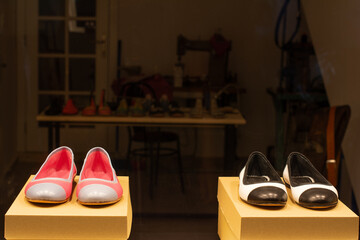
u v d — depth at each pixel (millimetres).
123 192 1090
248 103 1725
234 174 1749
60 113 1724
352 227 965
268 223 951
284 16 1660
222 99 1717
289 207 1005
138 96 1723
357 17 1604
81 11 1683
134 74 1700
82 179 1045
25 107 1730
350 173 1671
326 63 1680
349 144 1670
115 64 1702
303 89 1703
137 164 1757
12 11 1686
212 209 1794
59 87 1729
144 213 1742
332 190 1008
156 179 1768
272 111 1720
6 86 1729
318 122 1697
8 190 1550
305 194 993
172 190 1775
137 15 1668
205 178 1770
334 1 1620
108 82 1718
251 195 988
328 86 1687
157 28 1664
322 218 958
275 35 1672
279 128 1725
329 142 1671
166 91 1713
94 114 1724
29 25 1700
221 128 1733
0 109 1711
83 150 1720
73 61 1719
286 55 1688
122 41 1686
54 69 1719
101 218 951
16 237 948
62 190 988
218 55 1676
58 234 952
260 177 1095
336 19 1645
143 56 1689
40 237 951
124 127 1736
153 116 1726
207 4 1656
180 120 1728
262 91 1713
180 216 1688
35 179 1037
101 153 1137
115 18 1669
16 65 1714
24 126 1729
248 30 1669
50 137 1748
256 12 1660
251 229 951
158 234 1554
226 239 1102
